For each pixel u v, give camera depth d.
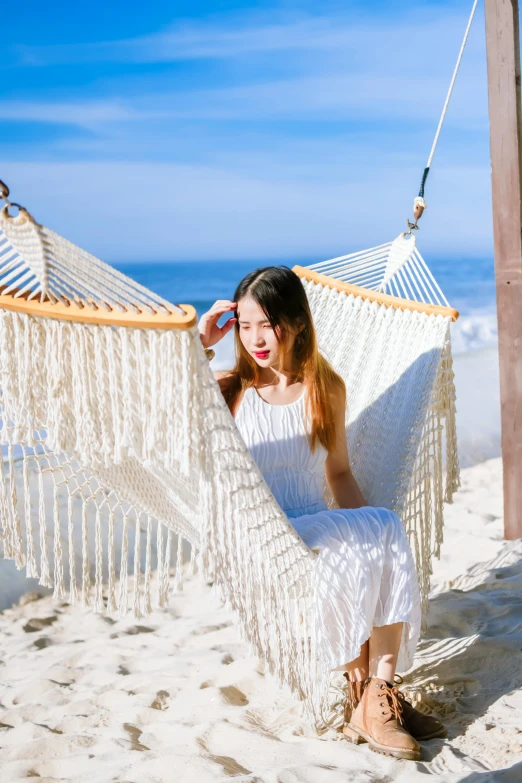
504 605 2.68
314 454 2.21
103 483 1.97
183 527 2.15
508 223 3.31
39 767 1.88
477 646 2.35
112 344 1.65
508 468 3.50
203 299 31.81
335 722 2.04
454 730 1.91
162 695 2.31
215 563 1.73
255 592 1.85
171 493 2.05
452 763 1.74
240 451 1.73
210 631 2.88
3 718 2.24
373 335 2.80
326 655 1.91
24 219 1.59
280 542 1.87
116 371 1.65
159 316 1.58
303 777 1.69
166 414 1.60
